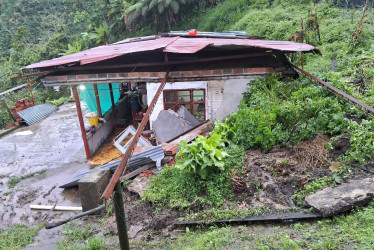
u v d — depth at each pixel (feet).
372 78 25.70
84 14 84.38
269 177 15.69
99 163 27.22
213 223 13.69
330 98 19.04
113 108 36.29
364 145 15.29
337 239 10.76
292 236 11.67
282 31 49.29
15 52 83.92
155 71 25.57
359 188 13.01
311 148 16.75
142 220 15.52
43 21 112.47
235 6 69.97
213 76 25.14
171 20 76.74
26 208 20.07
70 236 15.78
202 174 16.10
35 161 28.43
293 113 19.04
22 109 42.91
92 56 23.12
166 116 25.86
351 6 50.80
